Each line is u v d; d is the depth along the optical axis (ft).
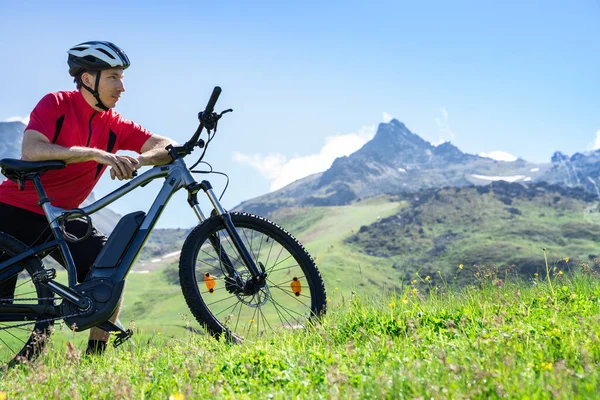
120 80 16.15
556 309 14.32
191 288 14.57
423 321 14.71
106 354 15.15
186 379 11.13
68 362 13.04
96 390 10.96
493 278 18.21
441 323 14.46
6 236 15.21
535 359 10.26
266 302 15.06
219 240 15.20
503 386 8.50
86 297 14.34
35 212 15.80
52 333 14.19
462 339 12.32
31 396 10.82
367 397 9.00
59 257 15.57
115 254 14.65
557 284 18.66
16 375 12.92
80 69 15.92
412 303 16.24
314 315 14.93
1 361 14.34
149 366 12.56
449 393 8.45
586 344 10.65
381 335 13.47
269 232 15.44
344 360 11.20
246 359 11.88
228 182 15.52
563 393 7.98
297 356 12.13
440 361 10.19
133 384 11.28
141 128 17.29
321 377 10.24
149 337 15.65
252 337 14.49
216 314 14.79
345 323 15.21
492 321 12.78
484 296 16.66
